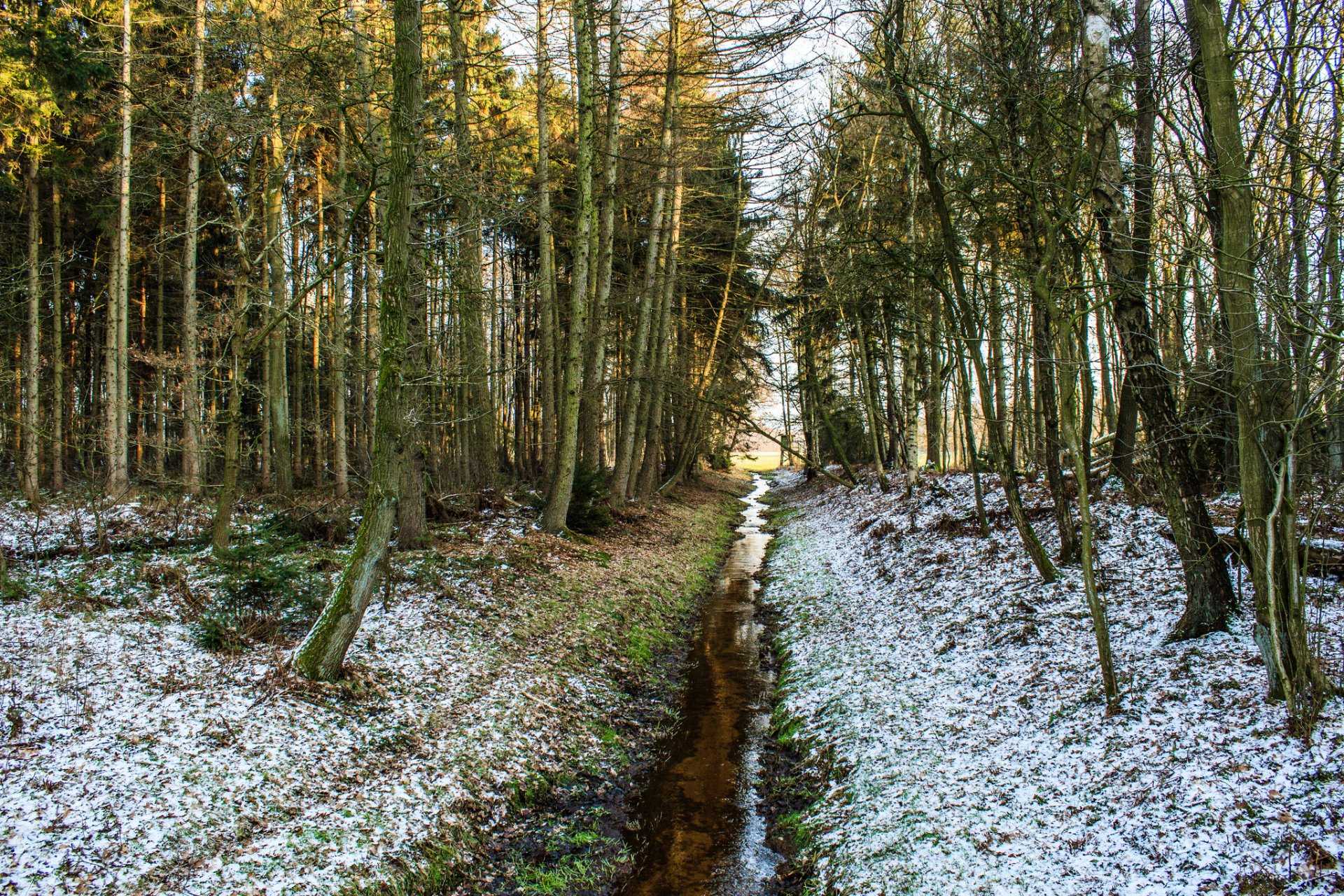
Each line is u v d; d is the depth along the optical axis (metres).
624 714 8.57
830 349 26.66
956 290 9.72
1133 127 8.34
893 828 5.50
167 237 10.33
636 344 19.92
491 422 18.19
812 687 8.98
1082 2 7.15
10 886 3.78
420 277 10.70
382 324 6.93
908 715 7.40
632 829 6.31
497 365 25.34
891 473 25.09
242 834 4.73
